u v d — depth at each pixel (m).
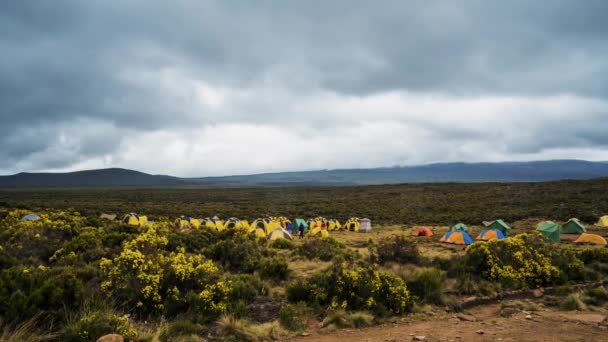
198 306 8.72
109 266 9.36
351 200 87.56
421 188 109.69
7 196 97.56
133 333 6.99
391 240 16.41
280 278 12.79
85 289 8.31
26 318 7.00
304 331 8.41
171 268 9.47
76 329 6.68
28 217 24.16
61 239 16.39
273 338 7.88
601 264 14.80
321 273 11.29
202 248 17.03
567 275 13.42
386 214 58.56
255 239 21.17
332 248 18.61
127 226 20.20
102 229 18.17
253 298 10.26
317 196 108.62
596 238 25.17
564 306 10.38
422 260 15.18
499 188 88.00
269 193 129.12
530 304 10.63
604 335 7.58
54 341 6.59
